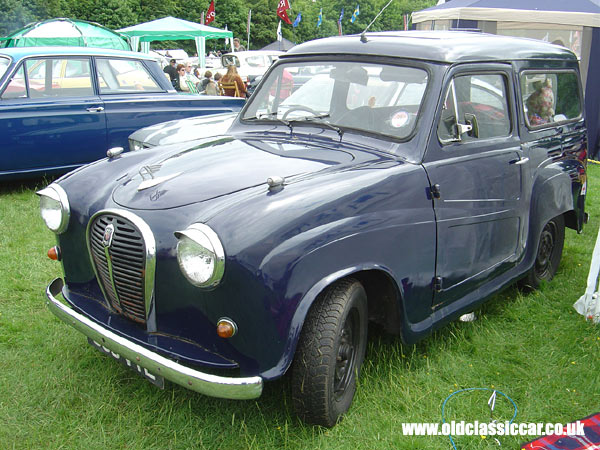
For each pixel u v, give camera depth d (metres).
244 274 2.37
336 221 2.62
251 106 3.94
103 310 2.97
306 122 3.56
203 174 2.96
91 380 3.19
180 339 2.66
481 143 3.51
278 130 3.64
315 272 2.51
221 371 2.69
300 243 2.46
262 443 2.74
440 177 3.17
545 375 3.37
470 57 3.44
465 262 3.42
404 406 3.01
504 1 10.34
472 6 10.23
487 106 3.61
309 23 59.31
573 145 4.61
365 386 3.12
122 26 45.66
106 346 2.72
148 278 2.62
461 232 3.33
